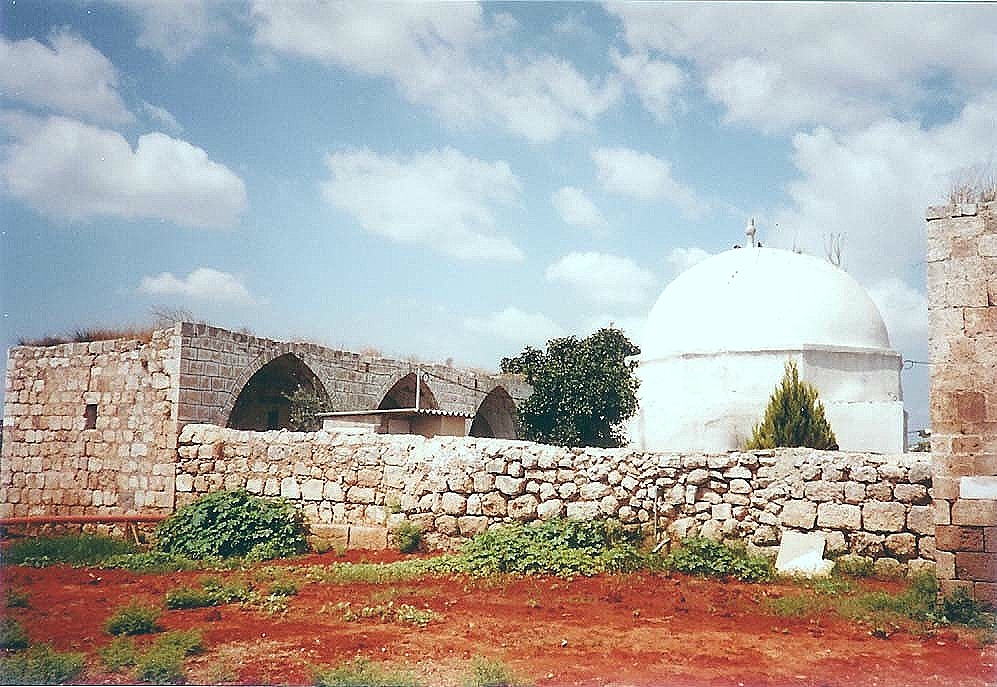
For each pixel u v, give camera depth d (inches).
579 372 868.6
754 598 369.7
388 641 297.7
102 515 633.0
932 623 327.6
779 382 647.1
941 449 354.6
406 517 510.9
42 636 314.7
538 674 262.2
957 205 362.3
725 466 458.9
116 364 655.1
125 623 319.6
